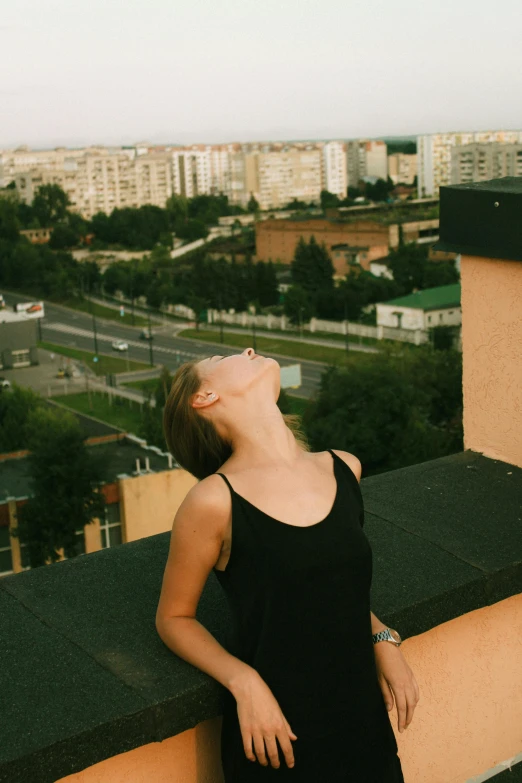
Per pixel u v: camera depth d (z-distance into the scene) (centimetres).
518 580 150
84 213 16538
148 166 17138
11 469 3281
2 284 11662
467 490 183
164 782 121
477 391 205
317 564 108
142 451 3269
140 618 129
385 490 185
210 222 15175
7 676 114
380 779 115
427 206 14125
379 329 7919
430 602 138
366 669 114
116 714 105
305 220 11356
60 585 140
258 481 114
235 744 113
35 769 100
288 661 109
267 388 124
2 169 18200
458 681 157
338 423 3750
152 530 2914
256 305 9156
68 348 8712
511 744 168
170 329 9325
